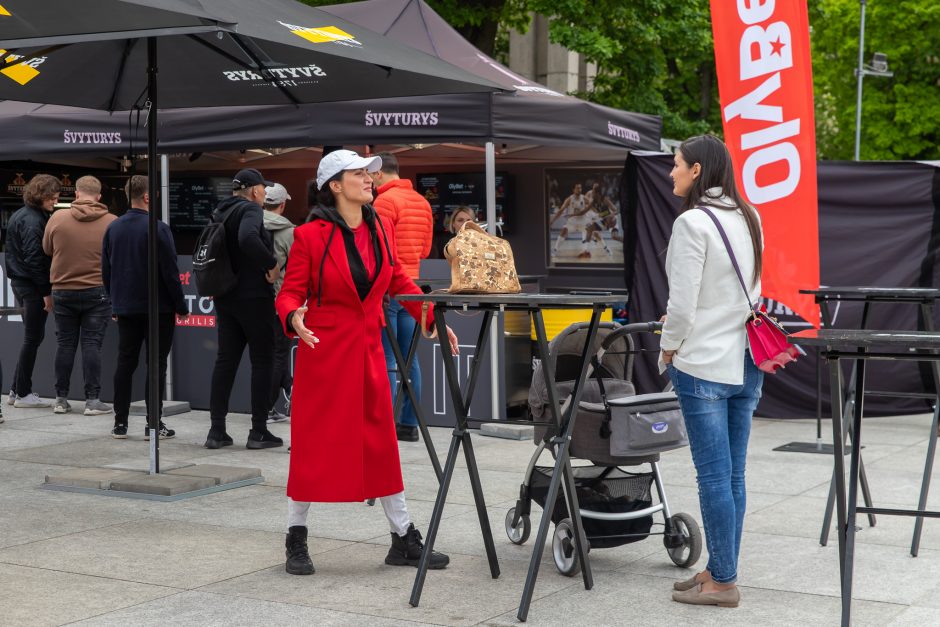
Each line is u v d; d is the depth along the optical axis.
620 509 5.31
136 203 8.76
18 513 6.38
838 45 35.22
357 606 4.66
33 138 10.04
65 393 10.23
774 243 7.84
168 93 8.23
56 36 5.63
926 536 5.93
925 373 9.98
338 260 4.97
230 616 4.52
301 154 13.12
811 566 5.32
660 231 10.12
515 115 9.02
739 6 7.78
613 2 20.52
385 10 10.97
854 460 4.24
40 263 10.30
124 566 5.27
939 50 34.25
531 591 4.47
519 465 7.87
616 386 5.51
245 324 8.32
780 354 4.56
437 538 5.82
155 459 7.15
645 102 22.47
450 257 4.84
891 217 9.91
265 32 5.80
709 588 4.71
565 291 10.69
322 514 6.36
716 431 4.58
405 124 9.04
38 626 4.37
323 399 5.03
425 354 9.56
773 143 7.77
